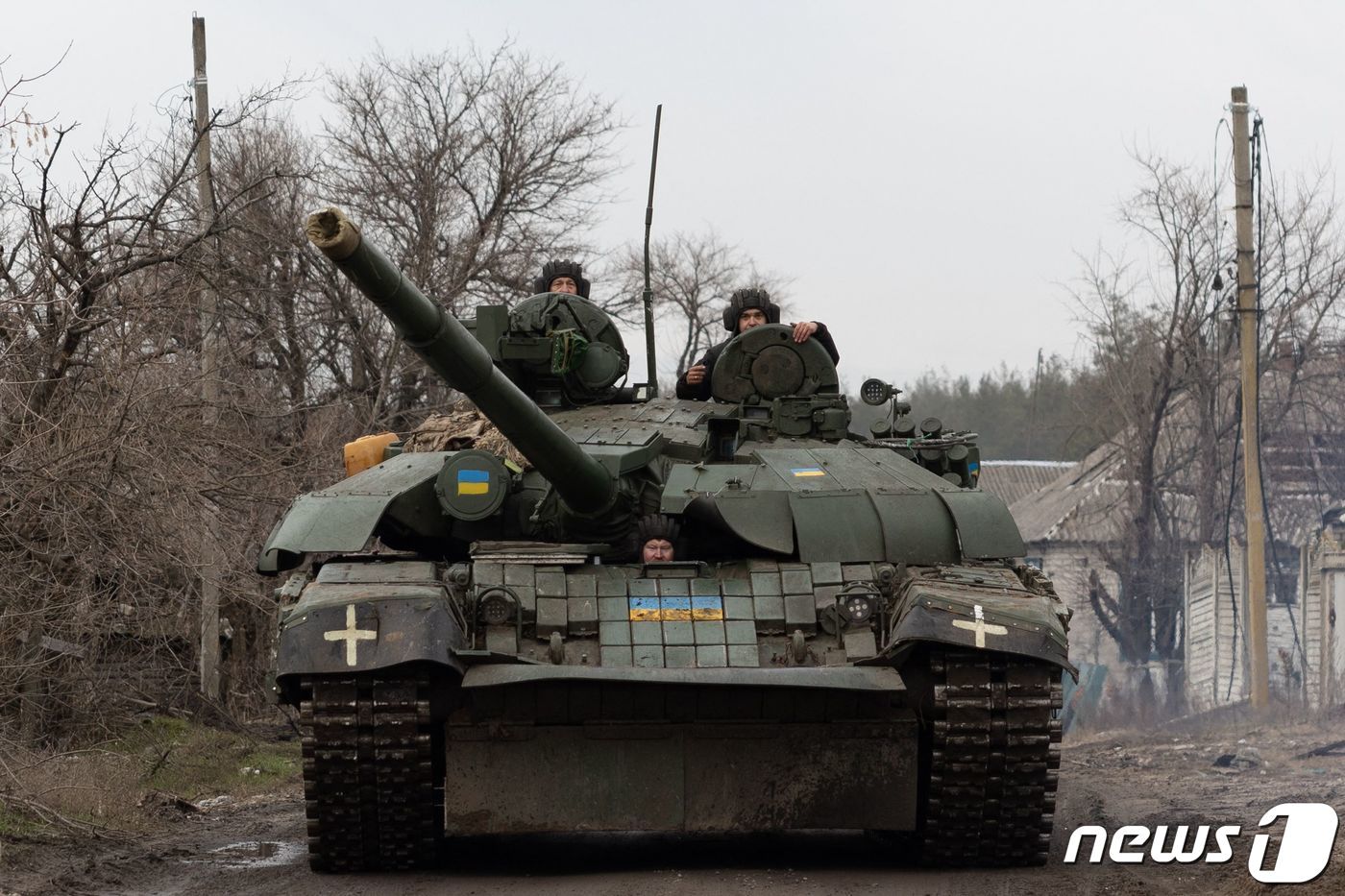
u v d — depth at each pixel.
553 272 20.53
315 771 14.04
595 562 15.79
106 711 22.56
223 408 25.23
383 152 43.50
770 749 14.36
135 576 21.70
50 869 14.70
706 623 14.57
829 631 14.55
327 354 38.81
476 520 15.70
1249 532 36.09
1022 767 14.09
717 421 17.23
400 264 41.66
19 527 20.44
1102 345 50.59
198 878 14.53
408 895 13.39
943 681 13.97
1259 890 12.29
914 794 14.45
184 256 24.61
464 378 13.77
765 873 14.20
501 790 14.27
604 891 13.21
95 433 20.86
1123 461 53.38
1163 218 47.66
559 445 14.99
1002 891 13.21
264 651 32.16
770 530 15.26
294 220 36.69
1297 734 28.06
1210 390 48.19
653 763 14.31
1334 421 50.59
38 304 20.44
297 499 16.20
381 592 13.98
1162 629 50.72
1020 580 15.24
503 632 14.39
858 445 18.00
